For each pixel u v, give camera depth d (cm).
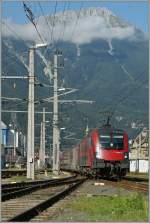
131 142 17962
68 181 6975
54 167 10525
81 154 10125
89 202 3438
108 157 7812
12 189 4709
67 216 2655
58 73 9325
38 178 8075
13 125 19162
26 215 2528
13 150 18838
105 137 7894
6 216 2631
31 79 6650
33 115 6744
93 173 8325
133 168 17575
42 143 13588
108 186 5797
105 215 2673
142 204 2945
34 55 6600
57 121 9919
